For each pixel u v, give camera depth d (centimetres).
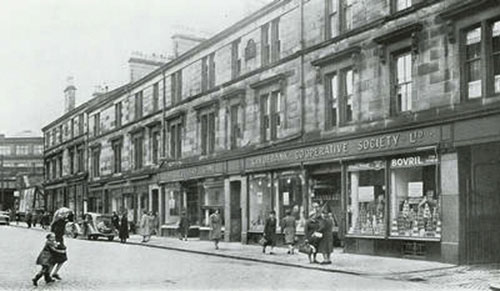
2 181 7738
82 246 2719
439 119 1691
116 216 3372
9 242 2902
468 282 1298
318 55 2252
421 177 1772
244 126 2756
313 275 1466
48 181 6019
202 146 3145
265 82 2570
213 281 1333
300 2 2377
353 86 2066
